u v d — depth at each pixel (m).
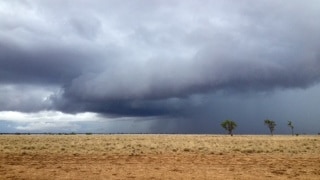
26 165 21.64
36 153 30.58
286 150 34.47
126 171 19.02
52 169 19.72
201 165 21.83
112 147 37.78
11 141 51.31
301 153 31.56
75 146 39.50
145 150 34.22
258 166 21.39
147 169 19.88
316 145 42.94
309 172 18.98
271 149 35.53
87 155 28.73
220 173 18.39
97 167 20.70
